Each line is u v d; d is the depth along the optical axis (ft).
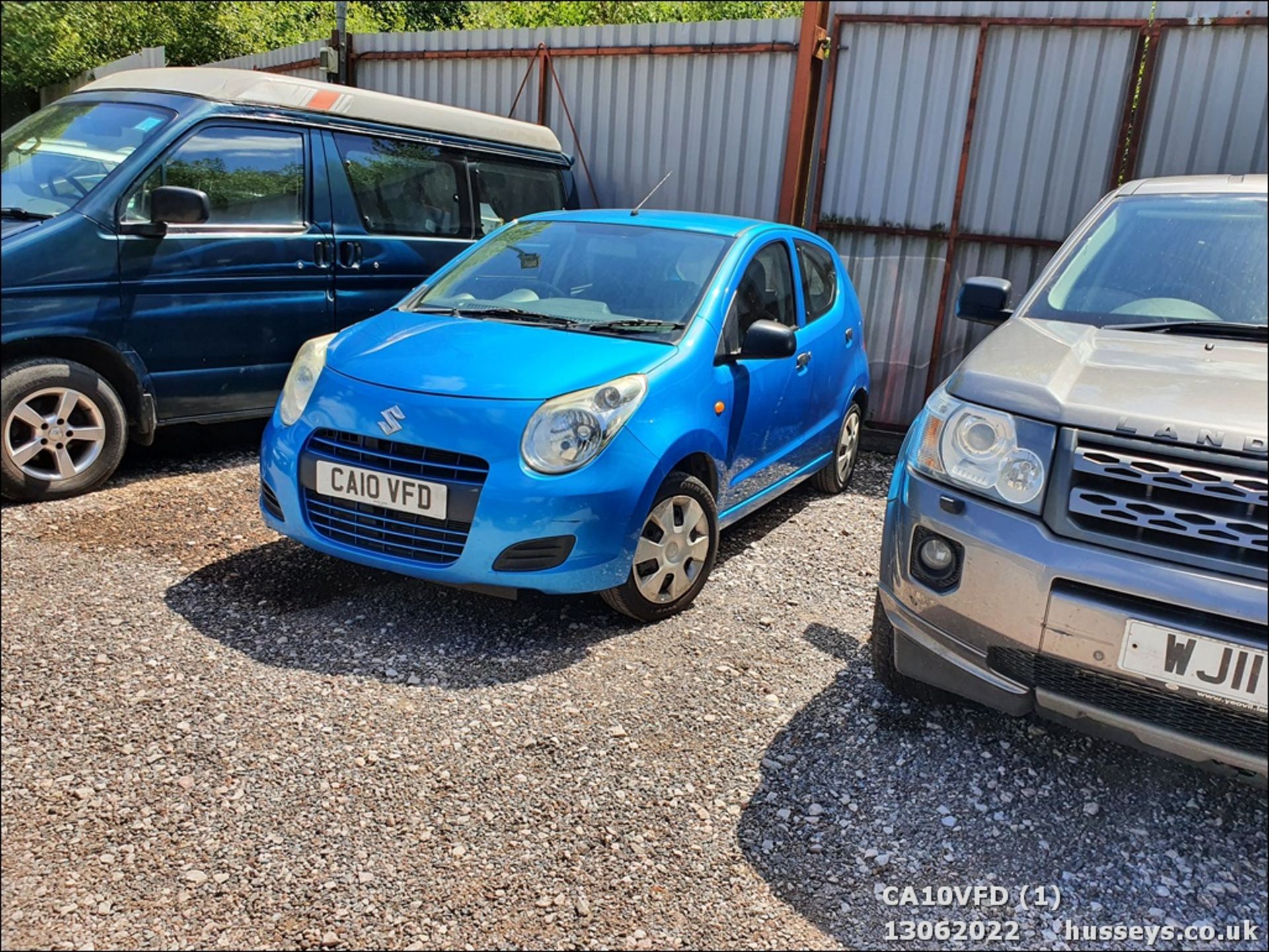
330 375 11.49
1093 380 8.10
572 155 26.37
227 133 16.16
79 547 12.71
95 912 6.68
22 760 8.21
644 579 11.30
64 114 16.76
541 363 11.05
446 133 20.24
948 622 8.23
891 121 21.66
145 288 14.84
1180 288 10.21
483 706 9.52
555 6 55.16
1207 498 7.09
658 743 9.07
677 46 24.00
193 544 13.08
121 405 14.90
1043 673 7.79
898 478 8.98
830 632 11.71
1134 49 19.70
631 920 6.87
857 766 8.89
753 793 8.41
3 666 9.62
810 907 7.11
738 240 13.85
